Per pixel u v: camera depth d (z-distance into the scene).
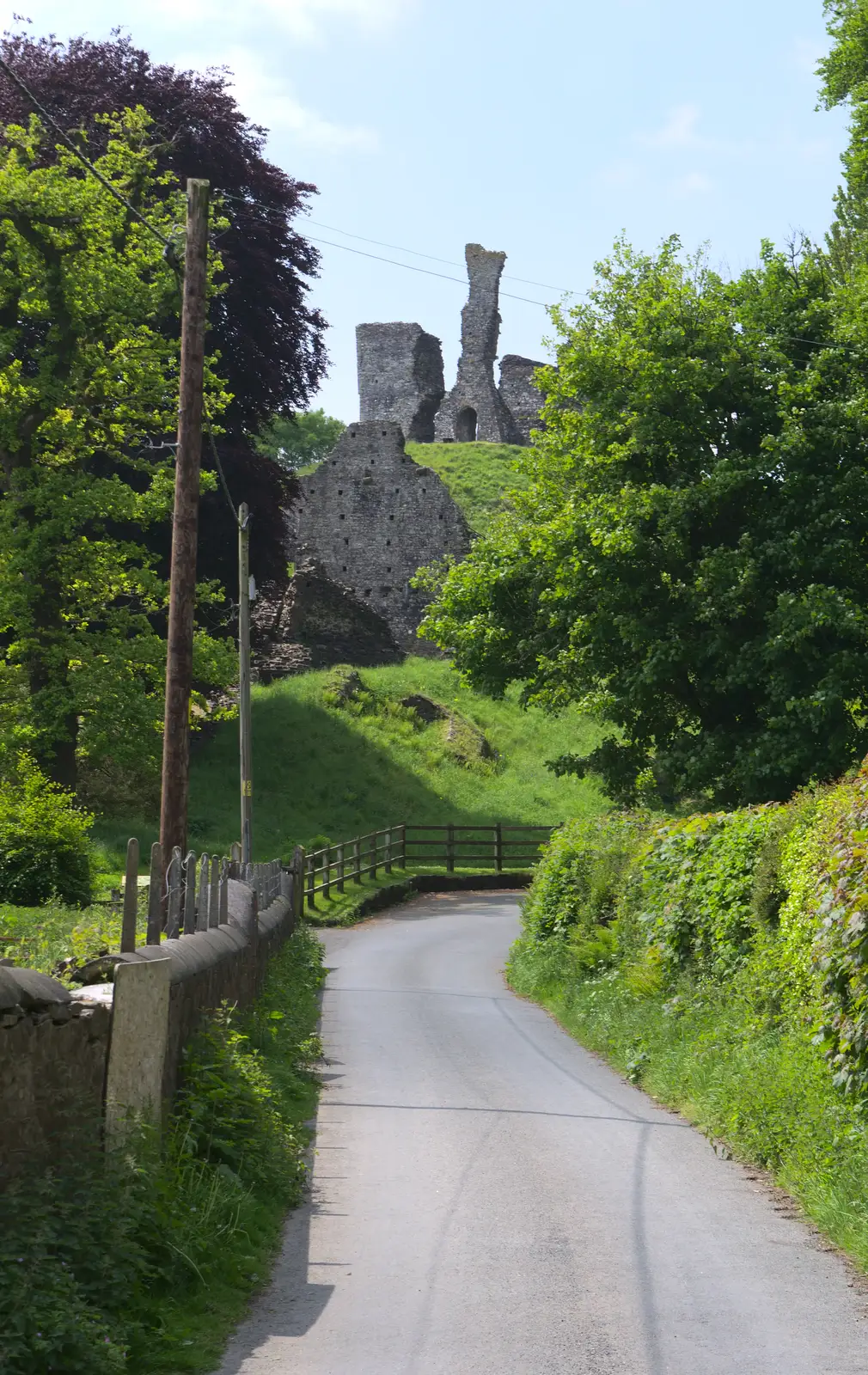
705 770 30.31
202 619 56.47
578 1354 6.87
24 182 37.28
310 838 49.62
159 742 39.28
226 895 14.45
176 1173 8.50
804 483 29.78
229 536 54.94
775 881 14.30
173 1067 9.70
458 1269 8.35
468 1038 18.97
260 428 63.19
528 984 24.23
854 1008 10.52
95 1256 6.91
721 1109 12.28
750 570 29.08
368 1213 9.73
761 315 32.19
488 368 123.94
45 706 38.25
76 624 42.28
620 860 22.69
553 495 35.38
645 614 31.25
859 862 10.84
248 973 15.55
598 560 30.89
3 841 27.62
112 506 38.59
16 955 14.16
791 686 28.64
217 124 56.06
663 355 31.52
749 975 14.41
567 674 33.91
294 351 59.94
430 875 48.44
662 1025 15.89
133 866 9.26
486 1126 12.86
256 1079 10.96
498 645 35.94
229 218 56.31
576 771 34.78
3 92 53.12
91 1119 7.58
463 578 36.16
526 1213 9.67
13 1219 6.57
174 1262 7.63
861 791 12.08
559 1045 18.42
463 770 62.75
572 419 33.88
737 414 32.28
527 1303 7.70
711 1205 9.91
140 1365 6.54
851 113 34.94
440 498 89.25
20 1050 6.85
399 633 87.69
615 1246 8.84
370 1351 6.92
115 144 40.53
